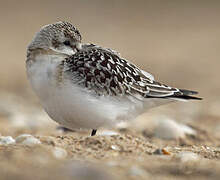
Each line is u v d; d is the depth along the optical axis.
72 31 10.39
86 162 7.96
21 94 23.39
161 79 25.88
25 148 8.55
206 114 18.88
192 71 27.81
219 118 17.98
